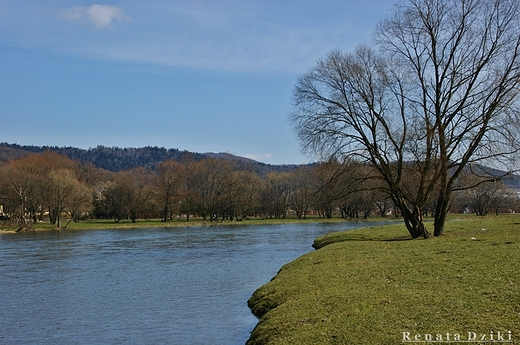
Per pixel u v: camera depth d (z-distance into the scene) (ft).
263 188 417.49
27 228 270.26
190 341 52.21
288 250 147.02
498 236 93.20
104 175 493.77
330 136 110.83
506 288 44.96
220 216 415.85
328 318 43.96
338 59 109.70
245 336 52.60
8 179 292.40
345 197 115.14
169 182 367.04
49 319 64.80
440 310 40.75
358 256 80.12
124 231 272.31
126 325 60.39
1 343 54.39
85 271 111.24
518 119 95.76
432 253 72.08
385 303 45.42
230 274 100.07
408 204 135.13
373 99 109.09
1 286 92.17
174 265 118.11
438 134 103.19
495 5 97.96
